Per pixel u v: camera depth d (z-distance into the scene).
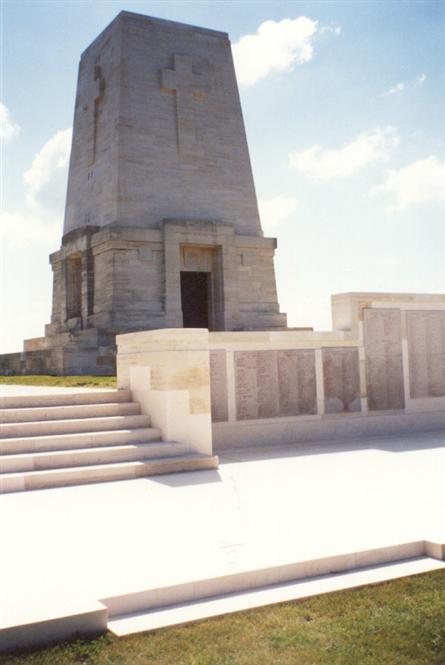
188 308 36.94
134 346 14.16
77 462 11.48
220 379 14.55
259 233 34.66
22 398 13.20
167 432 12.59
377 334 16.69
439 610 5.48
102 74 34.06
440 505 8.71
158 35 33.31
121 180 31.38
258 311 33.72
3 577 6.13
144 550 6.93
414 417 17.14
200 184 33.28
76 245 33.38
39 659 4.71
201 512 8.64
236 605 5.71
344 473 11.41
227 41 35.28
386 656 4.75
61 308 35.66
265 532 7.50
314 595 5.88
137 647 4.92
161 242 31.38
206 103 34.03
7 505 9.41
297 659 4.71
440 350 17.61
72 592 5.62
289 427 15.34
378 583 6.14
